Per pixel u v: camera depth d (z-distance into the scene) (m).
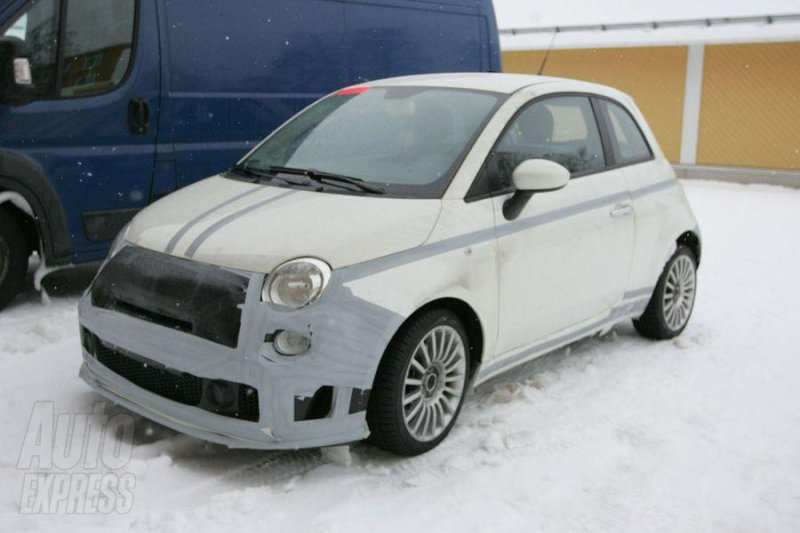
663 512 3.47
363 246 3.54
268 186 4.18
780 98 15.09
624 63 16.66
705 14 15.86
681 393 4.77
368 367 3.44
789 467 3.93
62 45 5.64
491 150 4.21
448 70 8.28
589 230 4.64
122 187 6.02
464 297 3.85
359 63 7.47
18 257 5.67
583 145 4.88
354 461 3.76
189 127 6.32
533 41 17.30
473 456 3.87
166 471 3.55
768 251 9.00
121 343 3.67
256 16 6.66
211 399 3.44
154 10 6.06
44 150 5.62
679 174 15.95
